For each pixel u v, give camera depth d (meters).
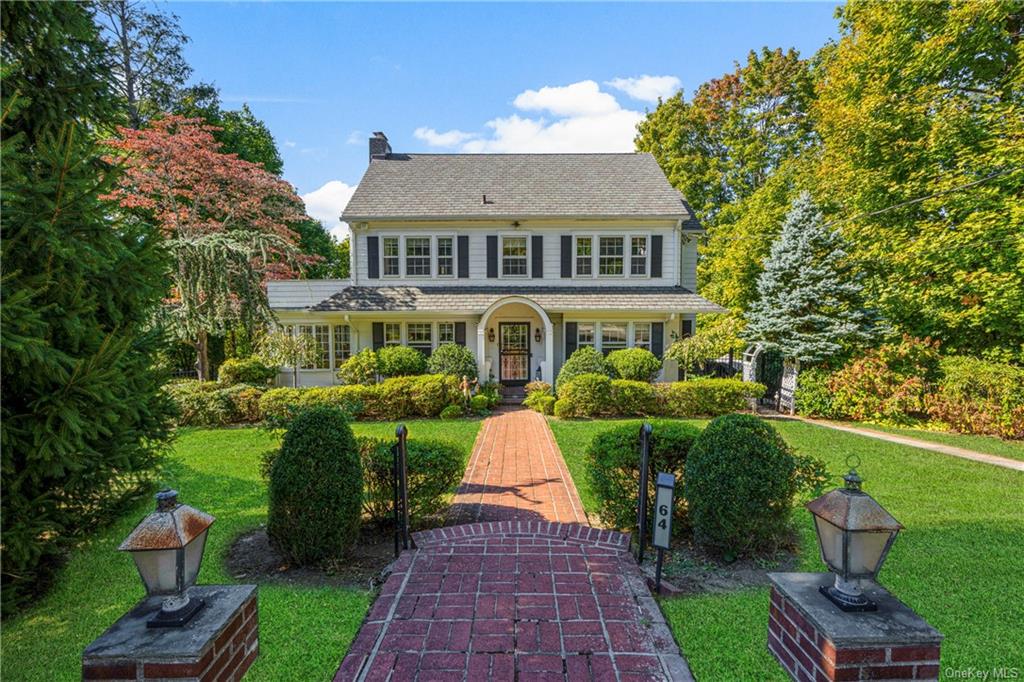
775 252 15.27
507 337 16.75
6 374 3.93
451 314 15.74
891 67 14.32
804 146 26.69
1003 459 8.76
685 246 18.81
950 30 12.50
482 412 13.53
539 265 16.64
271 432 7.84
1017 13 12.20
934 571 4.53
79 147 4.59
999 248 11.82
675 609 3.86
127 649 2.32
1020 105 12.05
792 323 14.05
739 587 4.25
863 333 13.62
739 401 13.04
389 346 16.42
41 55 4.68
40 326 3.78
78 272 4.17
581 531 5.39
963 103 12.78
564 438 10.32
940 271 12.95
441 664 3.14
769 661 3.21
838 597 2.66
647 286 16.61
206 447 9.67
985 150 12.40
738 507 4.51
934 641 2.42
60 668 3.27
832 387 12.78
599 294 16.23
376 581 4.36
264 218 21.08
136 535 2.44
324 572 4.57
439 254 16.69
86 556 4.96
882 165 14.34
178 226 17.45
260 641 3.42
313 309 15.50
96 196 4.40
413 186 17.44
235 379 14.73
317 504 4.50
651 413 13.20
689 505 4.93
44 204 3.94
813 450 9.27
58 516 4.48
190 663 2.31
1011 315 12.05
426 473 5.55
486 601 3.91
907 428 11.69
